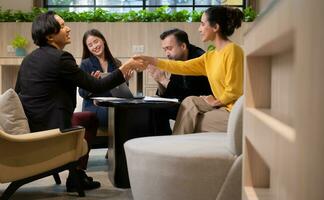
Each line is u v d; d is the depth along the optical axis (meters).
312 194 0.55
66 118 2.67
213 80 2.89
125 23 6.10
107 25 6.11
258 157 1.28
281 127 0.77
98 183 2.98
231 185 1.63
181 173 1.80
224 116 2.69
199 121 2.76
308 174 0.56
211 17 2.89
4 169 2.28
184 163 1.78
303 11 0.57
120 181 2.95
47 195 2.75
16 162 2.32
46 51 2.70
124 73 2.83
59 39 2.81
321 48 0.54
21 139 2.26
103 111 3.59
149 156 1.93
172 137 2.29
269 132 0.84
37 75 2.65
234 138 1.70
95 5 7.33
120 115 2.94
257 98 1.29
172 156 1.82
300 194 0.58
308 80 0.56
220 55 2.82
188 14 6.12
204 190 1.76
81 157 2.75
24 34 6.15
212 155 1.74
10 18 6.19
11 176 2.31
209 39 2.97
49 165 2.50
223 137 2.24
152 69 3.47
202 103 2.79
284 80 1.10
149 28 6.09
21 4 7.08
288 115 0.98
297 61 0.59
